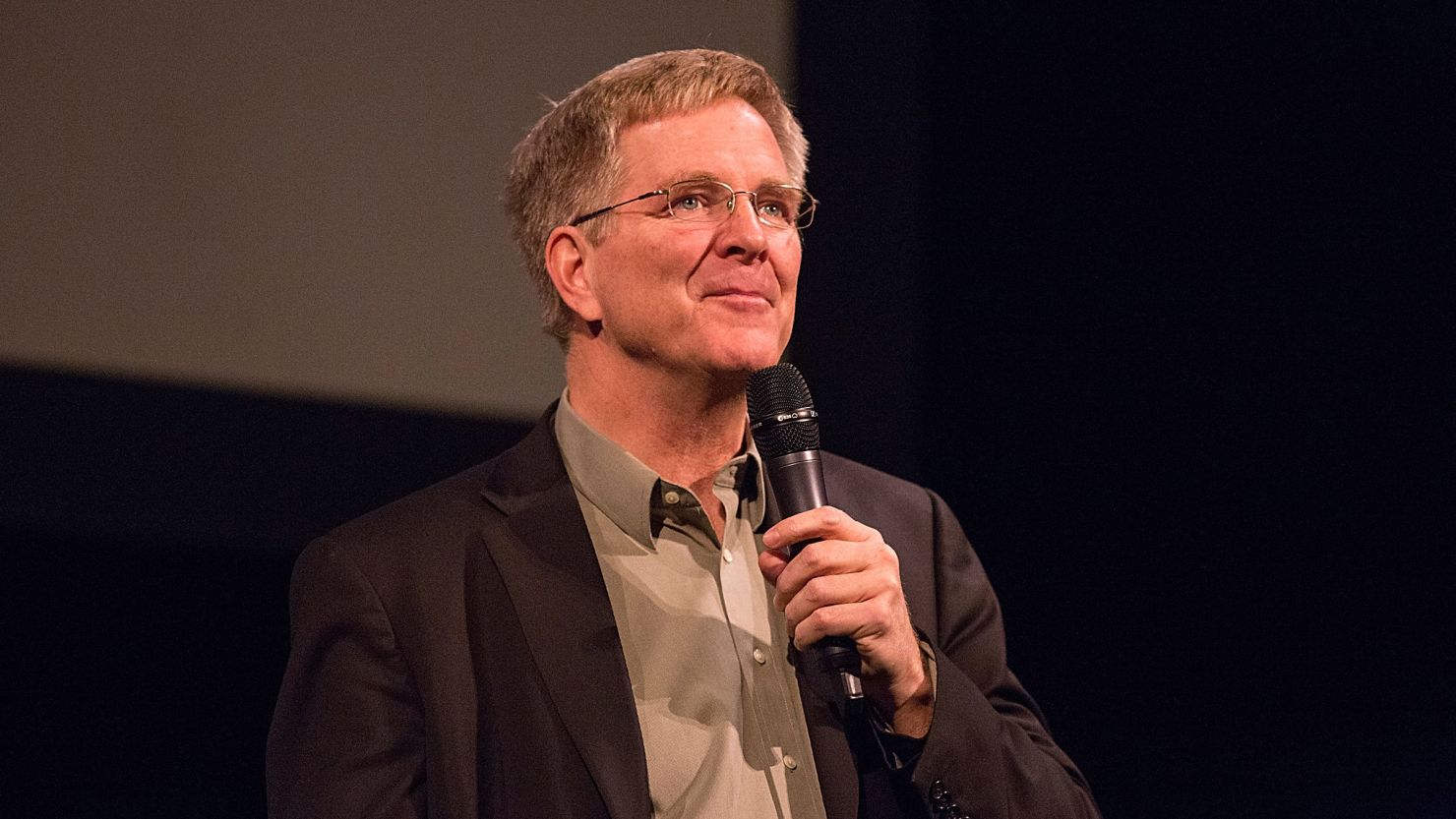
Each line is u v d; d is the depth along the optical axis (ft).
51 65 22.30
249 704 24.38
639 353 13.64
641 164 13.75
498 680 12.55
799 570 11.70
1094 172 29.58
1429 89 27.78
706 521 13.66
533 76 25.80
